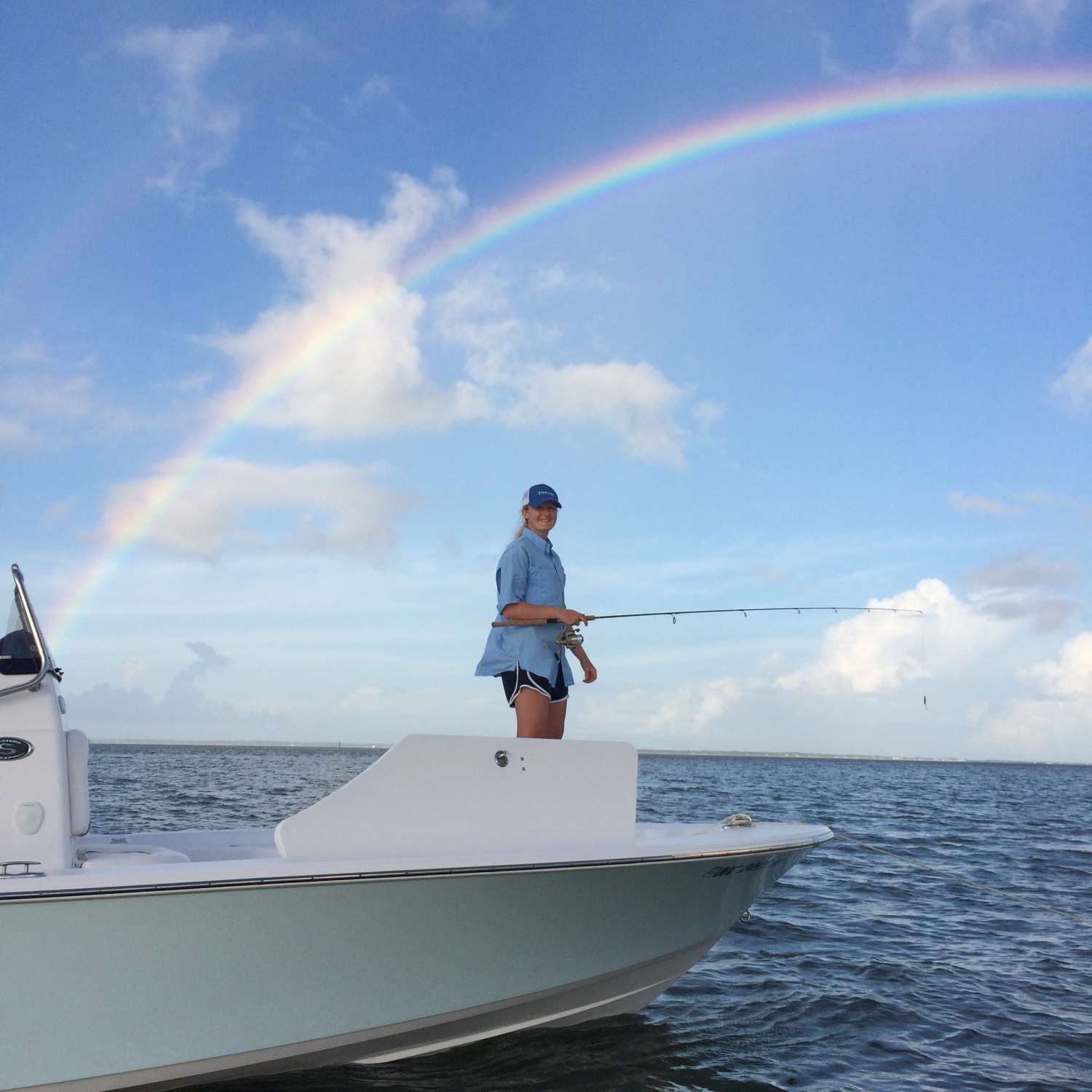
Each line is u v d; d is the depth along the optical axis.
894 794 36.09
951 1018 4.95
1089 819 22.36
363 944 2.96
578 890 3.41
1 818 2.73
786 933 6.95
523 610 3.60
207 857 3.63
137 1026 2.62
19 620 2.91
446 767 3.22
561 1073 3.67
